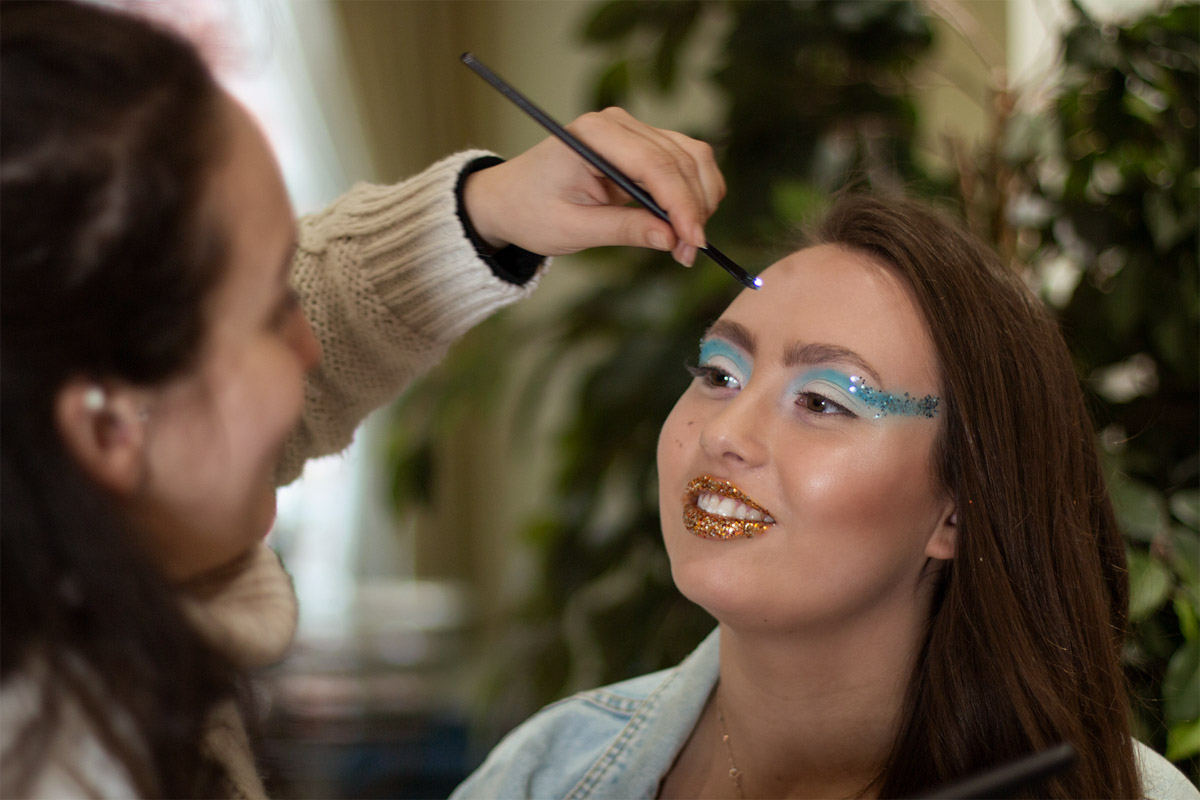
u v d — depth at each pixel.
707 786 0.89
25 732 0.43
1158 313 1.23
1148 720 1.04
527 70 3.11
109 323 0.44
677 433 0.84
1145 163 1.26
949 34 1.88
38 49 0.43
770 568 0.77
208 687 0.47
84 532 0.43
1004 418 0.79
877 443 0.77
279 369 0.51
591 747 0.96
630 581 1.59
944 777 0.78
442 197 0.87
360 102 2.75
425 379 1.91
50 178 0.42
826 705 0.82
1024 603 0.80
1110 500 0.91
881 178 1.46
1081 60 1.27
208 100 0.47
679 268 1.51
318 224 0.93
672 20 1.64
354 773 2.43
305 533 2.78
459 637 3.13
